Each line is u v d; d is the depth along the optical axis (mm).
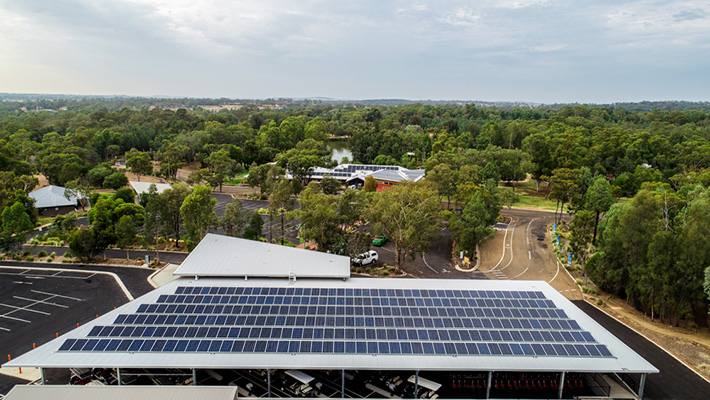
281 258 57594
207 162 173625
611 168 152625
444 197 131125
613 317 59812
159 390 33812
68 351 37812
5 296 63375
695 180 113375
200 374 41344
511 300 48094
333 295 47969
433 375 41688
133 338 39438
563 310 46438
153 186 91875
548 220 111750
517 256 84375
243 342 39344
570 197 108938
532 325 43094
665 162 152500
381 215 75938
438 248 89000
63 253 83625
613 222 65562
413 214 71562
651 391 42375
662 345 52188
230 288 49062
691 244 53969
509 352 38969
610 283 65750
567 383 40938
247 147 195750
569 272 76562
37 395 33156
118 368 36531
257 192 146125
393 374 41688
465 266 78125
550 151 151750
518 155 149125
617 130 196625
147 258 76875
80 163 156875
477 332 41688
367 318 43594
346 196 82688
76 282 69000
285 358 37625
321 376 41531
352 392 39312
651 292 57469
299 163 150375
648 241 59125
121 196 112750
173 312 44094
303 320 43000
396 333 41219
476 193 81562
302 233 77250
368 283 52156
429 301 47375
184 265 54750
